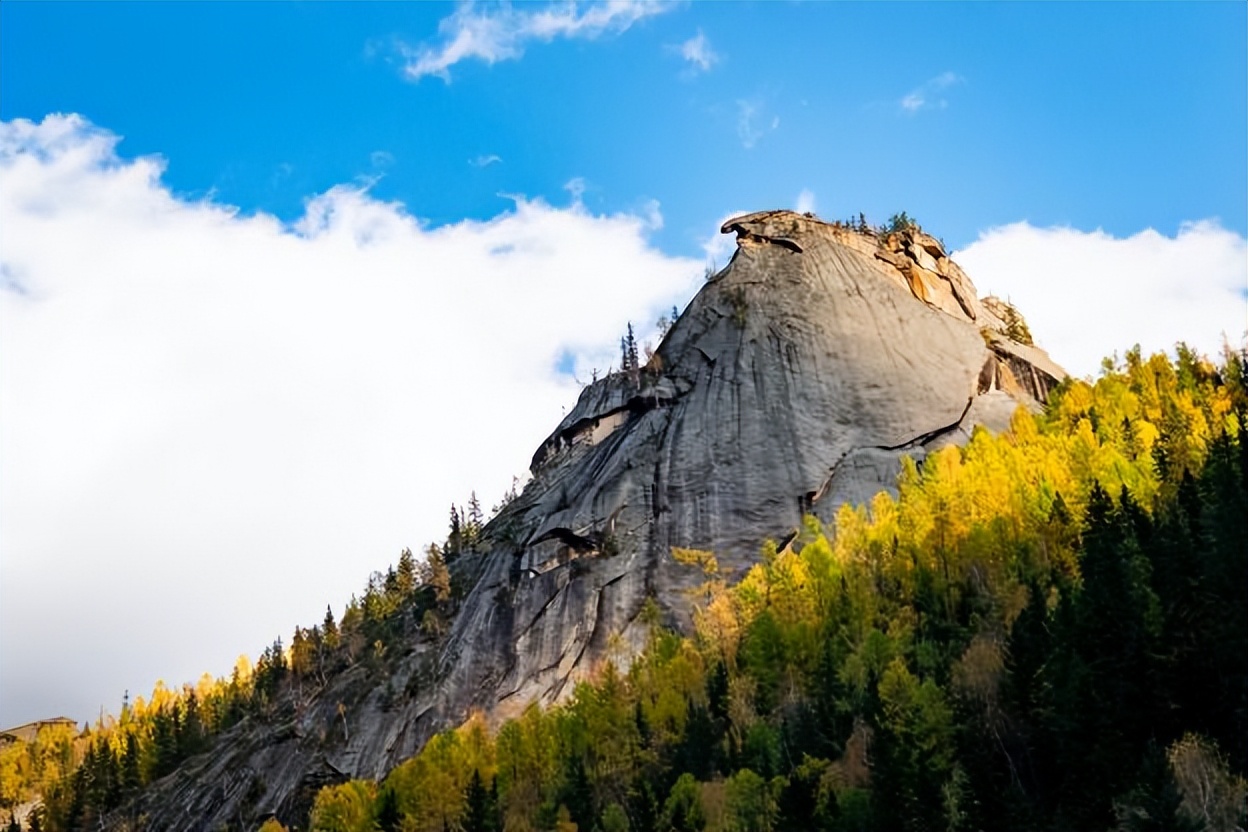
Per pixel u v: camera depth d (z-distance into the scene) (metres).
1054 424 151.12
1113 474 119.75
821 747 93.00
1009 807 72.50
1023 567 107.56
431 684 144.12
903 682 87.69
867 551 125.69
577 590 145.38
